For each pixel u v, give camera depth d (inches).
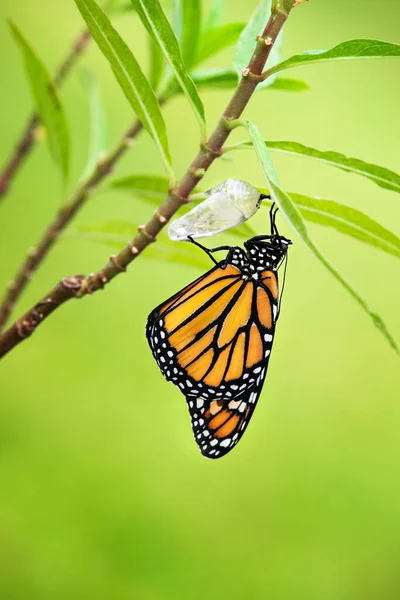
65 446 28.8
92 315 32.4
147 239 20.4
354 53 19.8
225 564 28.6
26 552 27.5
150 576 27.9
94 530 28.0
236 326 21.9
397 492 32.3
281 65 19.9
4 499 27.9
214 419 22.1
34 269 22.4
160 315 21.4
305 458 32.3
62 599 27.2
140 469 29.3
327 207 20.8
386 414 34.8
